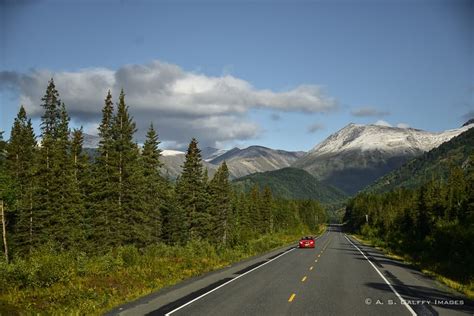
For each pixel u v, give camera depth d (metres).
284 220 146.38
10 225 51.78
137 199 48.22
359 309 15.32
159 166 58.81
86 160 59.12
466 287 21.59
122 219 46.81
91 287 19.20
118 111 48.62
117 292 18.69
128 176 48.16
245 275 26.19
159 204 59.97
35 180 50.56
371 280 24.27
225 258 37.84
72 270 21.78
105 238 46.53
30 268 19.50
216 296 17.94
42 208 50.09
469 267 29.08
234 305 15.82
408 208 81.44
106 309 15.16
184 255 35.41
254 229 109.81
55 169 50.88
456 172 70.44
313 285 21.64
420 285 22.58
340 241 87.88
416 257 43.00
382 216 117.19
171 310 14.86
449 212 57.03
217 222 74.06
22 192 50.66
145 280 22.52
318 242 81.75
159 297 17.66
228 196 77.12
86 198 56.94
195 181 65.50
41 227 49.03
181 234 63.81
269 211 119.75
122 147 47.94
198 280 23.66
